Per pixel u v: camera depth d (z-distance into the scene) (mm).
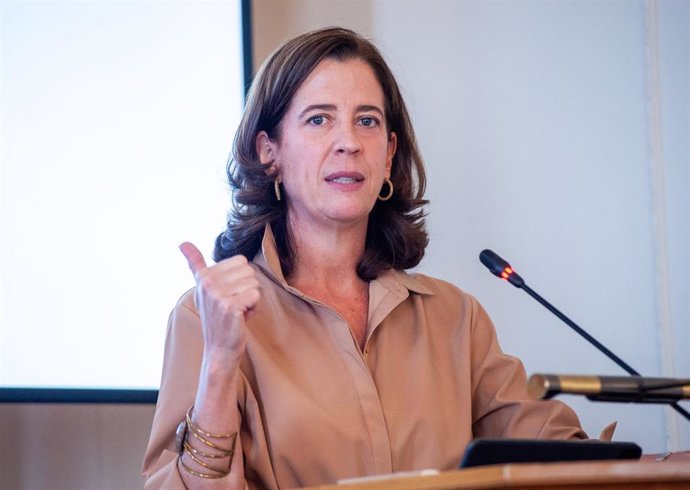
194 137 8648
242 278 4941
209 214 8570
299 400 5586
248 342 5754
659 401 4051
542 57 9812
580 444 4309
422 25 9664
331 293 6211
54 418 8570
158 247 8469
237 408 5488
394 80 6488
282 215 6316
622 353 9555
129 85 8617
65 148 8445
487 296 9461
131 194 8484
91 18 8641
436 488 3480
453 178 9531
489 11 9797
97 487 8531
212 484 5113
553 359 9461
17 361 8156
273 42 9273
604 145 9789
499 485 3434
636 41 9914
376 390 5812
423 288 6352
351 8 9516
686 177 9672
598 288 9617
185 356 5734
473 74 9695
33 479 8484
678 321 9570
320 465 5523
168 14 8781
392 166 6605
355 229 6207
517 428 6117
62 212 8367
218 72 8781
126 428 8617
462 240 9477
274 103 6211
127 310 8359
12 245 8266
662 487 3543
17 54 8477
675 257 9641
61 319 8258
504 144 9656
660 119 9781
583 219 9680
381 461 5625
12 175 8336
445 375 6113
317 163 6012
